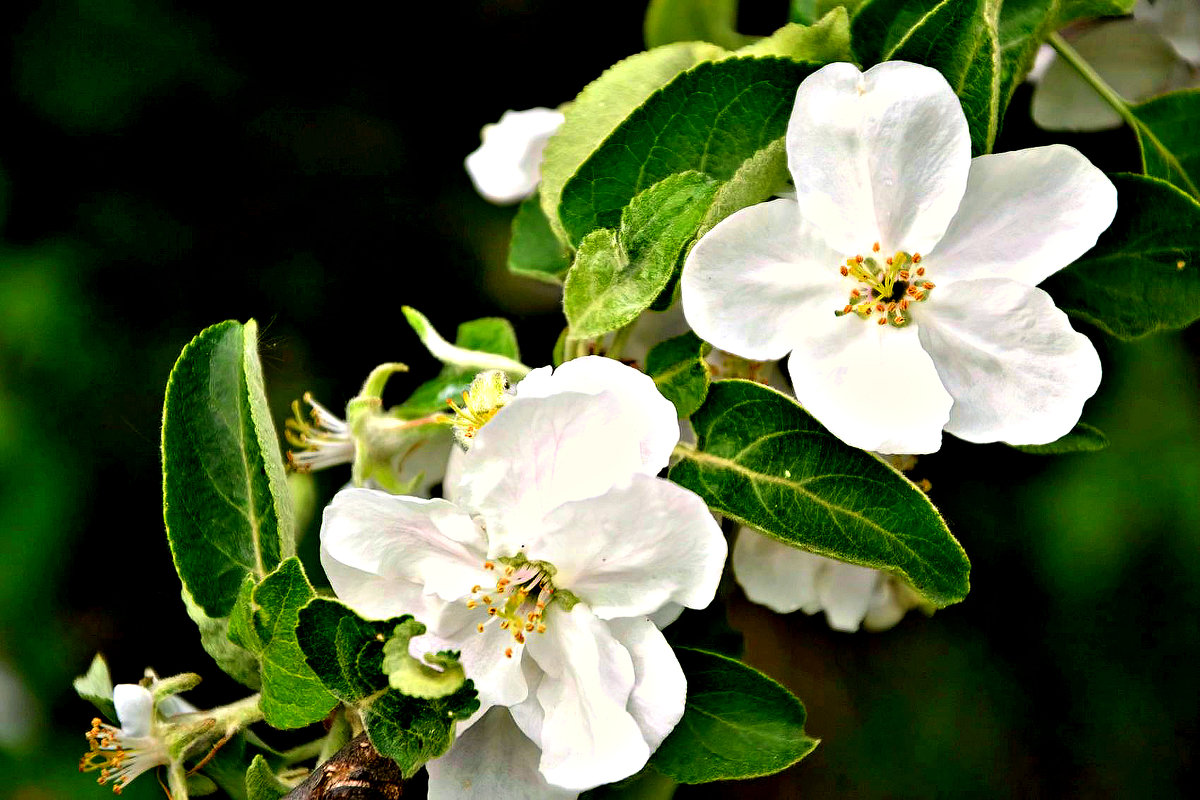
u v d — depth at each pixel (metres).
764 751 0.40
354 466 0.44
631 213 0.41
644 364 0.42
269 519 0.41
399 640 0.39
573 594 0.40
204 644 0.41
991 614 0.88
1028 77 0.46
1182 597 0.79
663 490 0.39
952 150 0.41
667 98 0.42
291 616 0.40
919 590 0.40
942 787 0.88
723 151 0.42
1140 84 0.46
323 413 0.47
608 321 0.41
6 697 0.89
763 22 0.50
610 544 0.40
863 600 0.45
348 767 0.40
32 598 0.89
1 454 0.90
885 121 0.41
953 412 0.41
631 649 0.40
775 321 0.41
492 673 0.40
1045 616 0.86
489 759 0.40
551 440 0.40
